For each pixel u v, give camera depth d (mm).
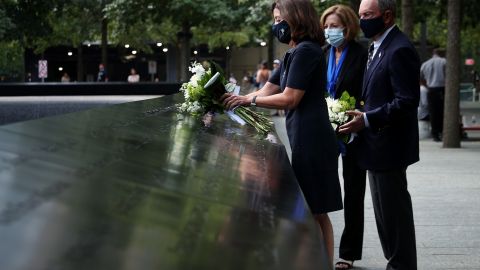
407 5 15852
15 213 1453
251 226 1681
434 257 6195
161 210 1670
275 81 4840
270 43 30562
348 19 5719
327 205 4340
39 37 27344
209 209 1785
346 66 5855
